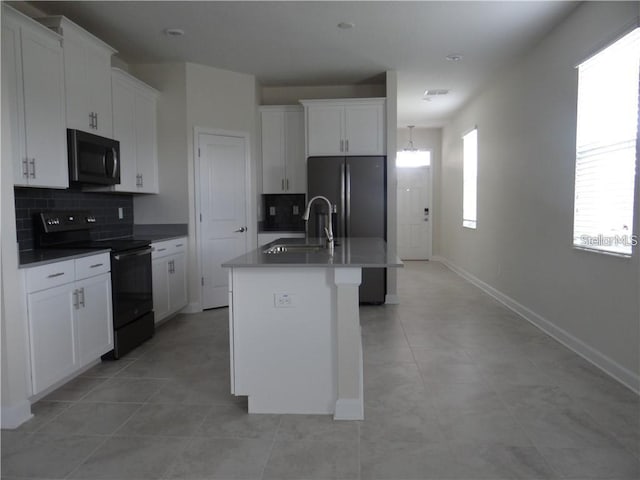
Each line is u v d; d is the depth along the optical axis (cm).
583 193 344
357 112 531
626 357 289
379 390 285
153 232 495
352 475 196
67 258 283
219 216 515
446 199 862
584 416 247
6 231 238
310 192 534
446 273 761
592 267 329
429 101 672
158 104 488
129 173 427
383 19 377
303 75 538
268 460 208
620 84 298
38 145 297
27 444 224
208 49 448
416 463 204
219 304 520
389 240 529
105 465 205
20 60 280
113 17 371
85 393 285
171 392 286
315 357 253
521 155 468
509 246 508
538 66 425
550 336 397
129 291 360
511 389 284
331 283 250
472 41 425
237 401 273
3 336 237
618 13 294
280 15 369
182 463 206
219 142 512
